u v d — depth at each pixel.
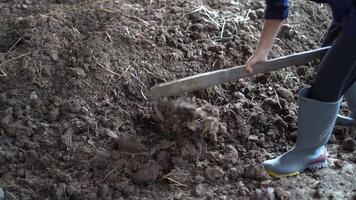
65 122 3.17
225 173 3.03
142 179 2.96
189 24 3.72
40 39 3.44
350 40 2.67
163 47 3.54
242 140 3.21
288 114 3.35
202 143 3.13
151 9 3.80
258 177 3.00
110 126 3.19
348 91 3.18
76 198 2.89
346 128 3.31
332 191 2.97
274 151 3.20
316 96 2.88
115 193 2.91
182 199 2.89
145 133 3.20
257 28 3.80
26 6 3.83
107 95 3.29
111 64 3.39
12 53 3.41
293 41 3.81
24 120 3.17
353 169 3.10
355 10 2.62
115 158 3.04
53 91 3.29
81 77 3.31
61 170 3.00
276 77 3.55
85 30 3.55
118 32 3.52
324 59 2.81
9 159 3.02
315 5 4.11
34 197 2.89
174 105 3.17
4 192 2.88
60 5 3.85
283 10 2.73
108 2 3.82
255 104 3.38
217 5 3.94
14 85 3.30
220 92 3.42
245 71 2.95
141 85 3.37
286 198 2.91
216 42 3.65
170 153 3.08
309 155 3.04
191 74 3.46
